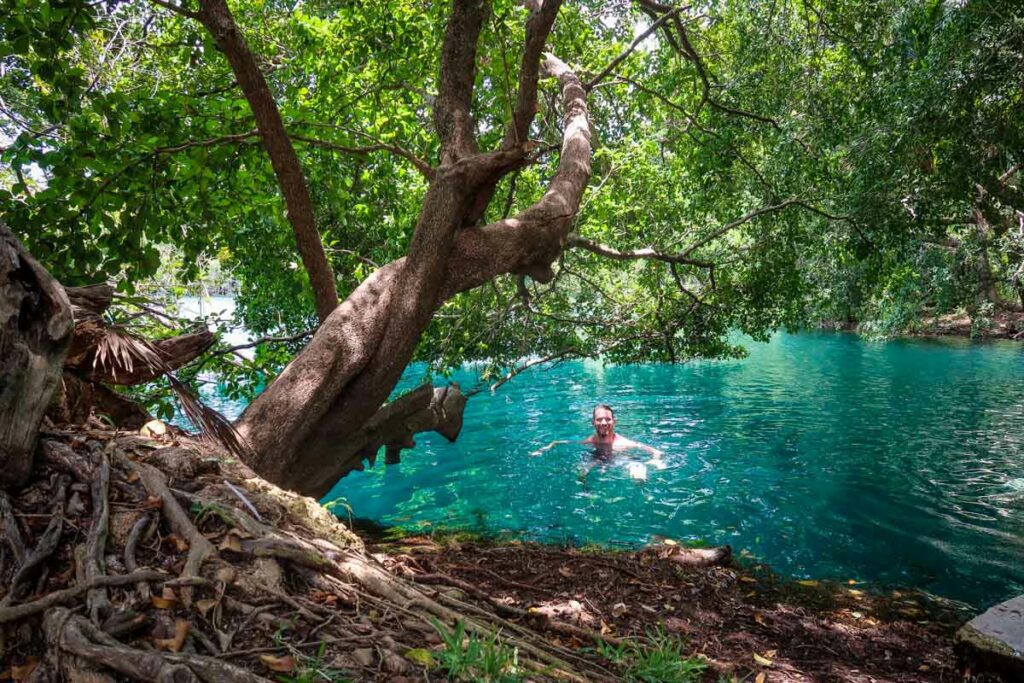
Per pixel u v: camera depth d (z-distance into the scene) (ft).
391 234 33.73
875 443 34.58
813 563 19.45
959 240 49.57
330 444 17.37
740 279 37.52
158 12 30.50
